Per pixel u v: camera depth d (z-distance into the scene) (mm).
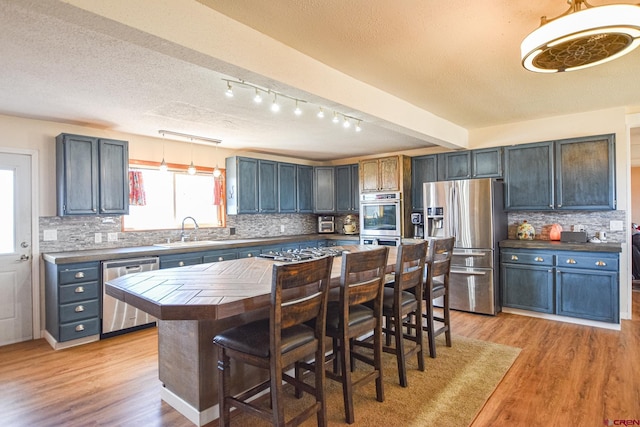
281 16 2021
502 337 3521
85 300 3504
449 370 2791
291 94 2574
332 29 2174
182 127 4176
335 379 2180
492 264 4219
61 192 3693
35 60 2363
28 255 3680
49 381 2691
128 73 2592
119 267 3697
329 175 6508
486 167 4742
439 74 2904
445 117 4266
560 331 3656
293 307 1752
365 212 5715
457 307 4453
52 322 3516
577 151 4082
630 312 4008
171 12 1775
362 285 2174
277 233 6277
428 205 4699
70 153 3666
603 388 2475
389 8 1955
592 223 4234
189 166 4855
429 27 2164
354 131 4457
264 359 1745
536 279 4113
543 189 4297
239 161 5340
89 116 3664
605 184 3926
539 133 4438
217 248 4504
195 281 2141
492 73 2900
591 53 1878
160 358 2426
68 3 1443
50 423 2150
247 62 2121
